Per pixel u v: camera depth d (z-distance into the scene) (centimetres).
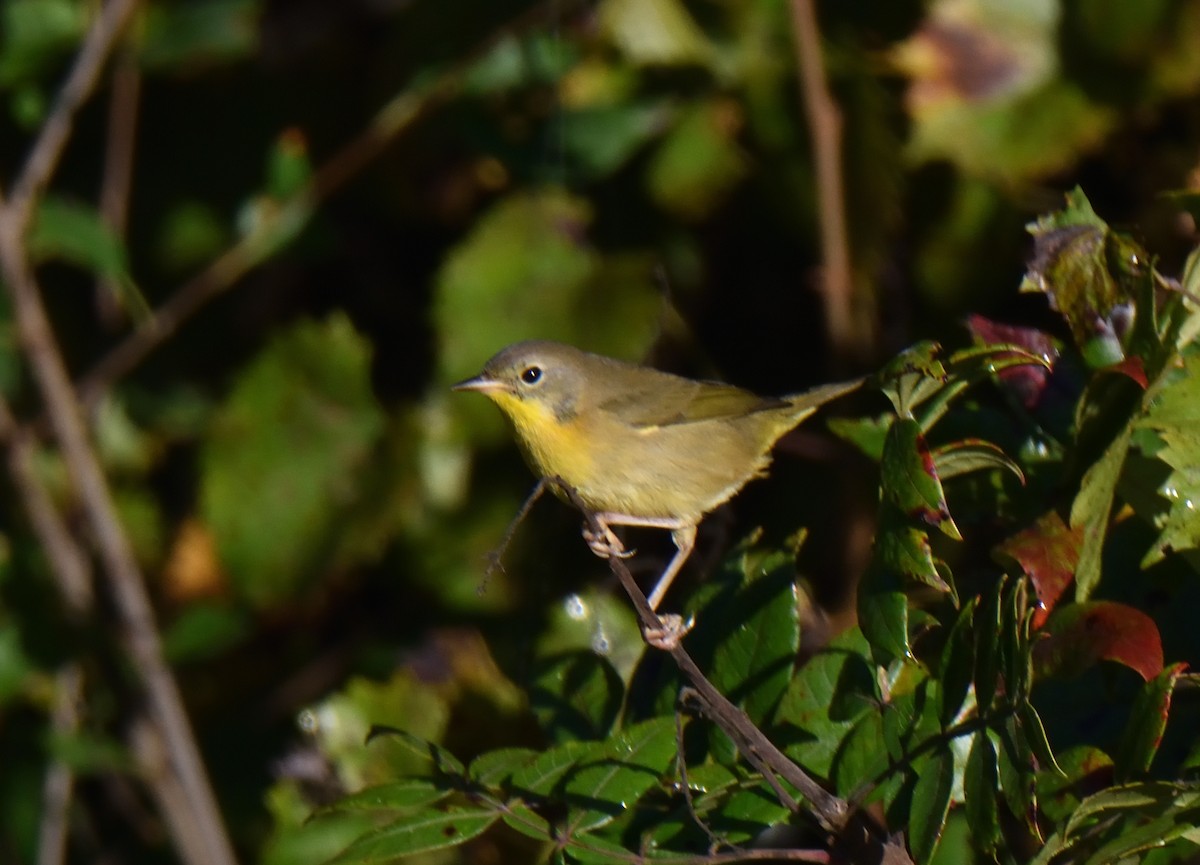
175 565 1200
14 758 1208
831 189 985
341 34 1210
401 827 571
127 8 1046
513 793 583
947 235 1043
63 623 1087
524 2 1123
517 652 955
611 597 880
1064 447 661
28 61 1170
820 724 609
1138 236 612
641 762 580
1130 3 986
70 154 1242
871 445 691
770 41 1062
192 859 1056
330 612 1172
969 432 678
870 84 1003
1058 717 612
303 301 1241
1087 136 999
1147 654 538
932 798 532
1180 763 593
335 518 1130
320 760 912
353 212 1218
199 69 1204
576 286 1060
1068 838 528
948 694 548
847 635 620
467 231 1196
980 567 736
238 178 1220
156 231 1228
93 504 1062
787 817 581
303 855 895
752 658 640
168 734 1069
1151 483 596
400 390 1204
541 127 1107
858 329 1027
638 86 1091
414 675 947
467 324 1068
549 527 1075
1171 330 582
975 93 1020
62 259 1271
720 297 1132
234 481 1137
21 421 1232
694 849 580
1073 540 572
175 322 1202
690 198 1085
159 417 1239
